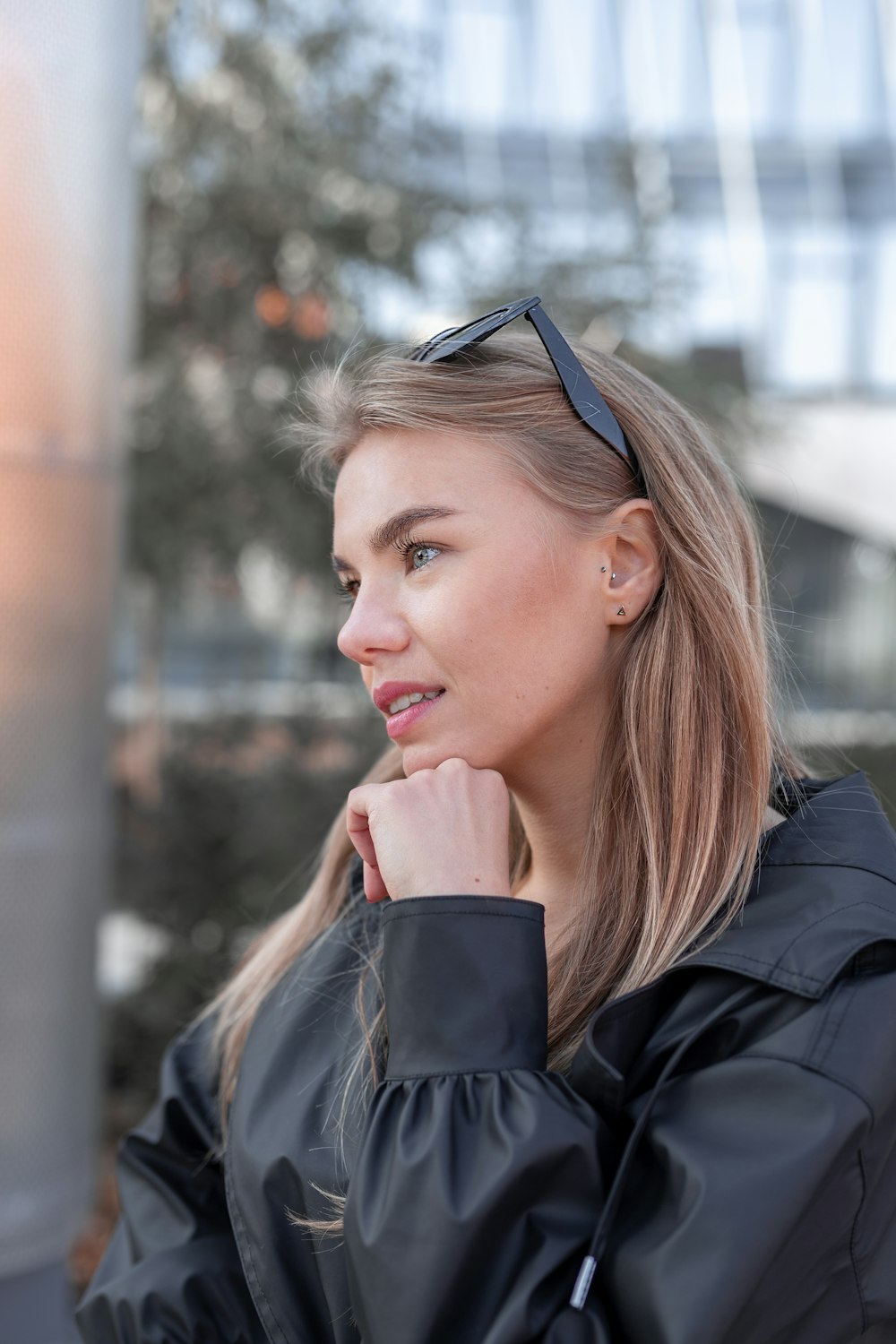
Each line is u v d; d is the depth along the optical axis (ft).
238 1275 3.39
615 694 3.19
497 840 2.94
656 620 3.13
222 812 15.29
